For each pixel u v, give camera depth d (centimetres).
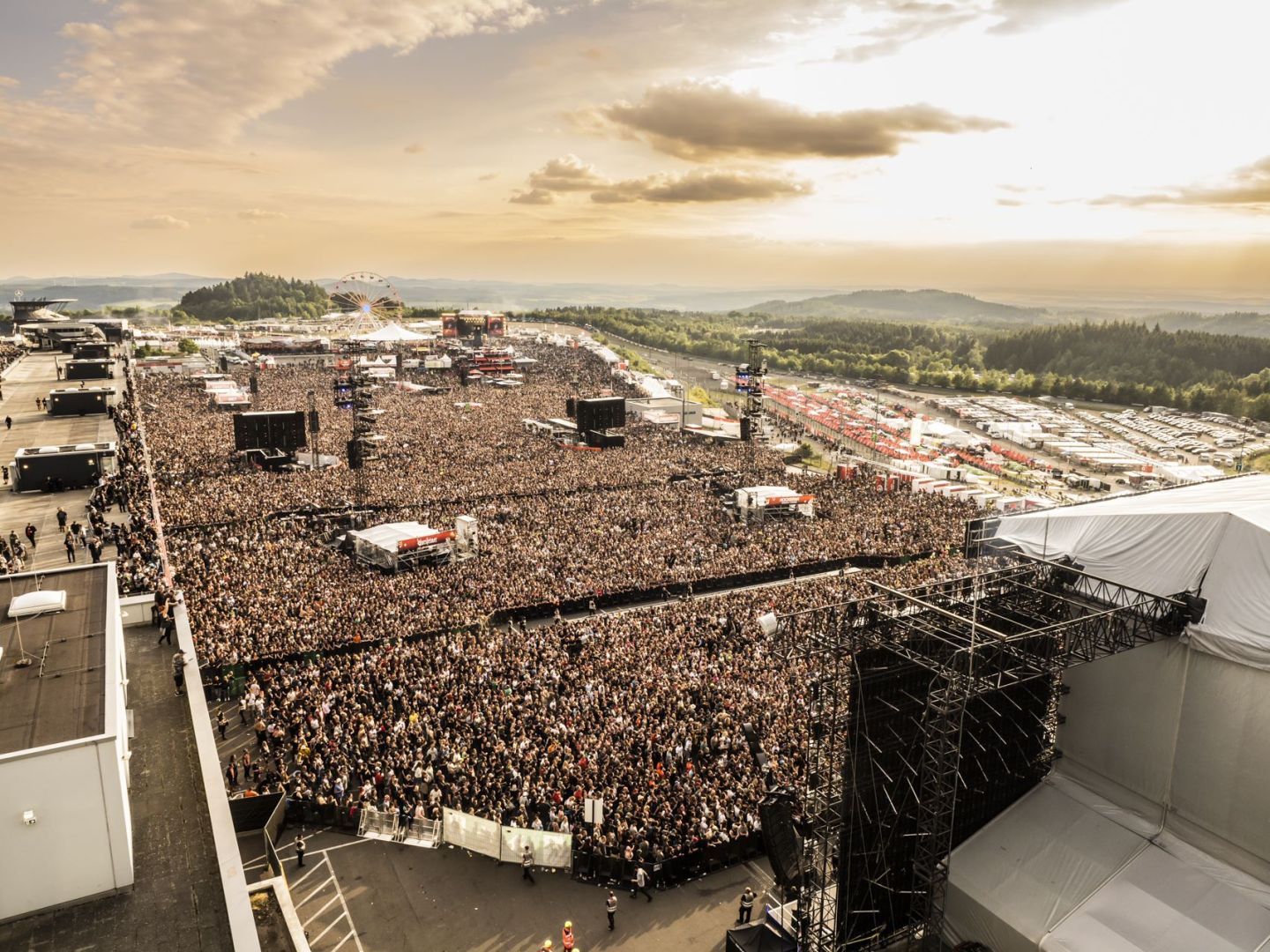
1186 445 14700
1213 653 2609
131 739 2408
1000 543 3406
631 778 3300
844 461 11106
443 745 3459
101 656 2017
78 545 4369
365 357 17412
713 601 5278
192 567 5188
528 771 3341
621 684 4056
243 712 3806
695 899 2914
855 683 2639
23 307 16912
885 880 2773
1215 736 2627
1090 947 2480
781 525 7238
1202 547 2738
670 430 12450
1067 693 3061
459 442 10169
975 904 2748
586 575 5719
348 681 3988
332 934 2650
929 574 5697
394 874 2948
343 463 8869
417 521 6975
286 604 4778
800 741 3594
